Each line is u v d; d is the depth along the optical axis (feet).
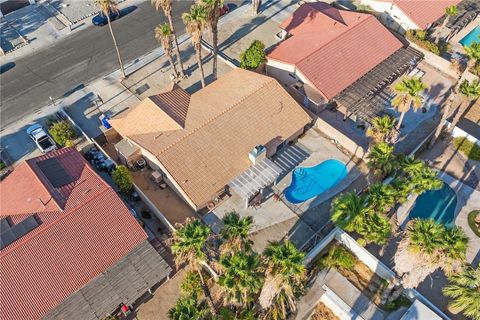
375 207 122.93
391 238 137.49
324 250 136.77
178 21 222.07
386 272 127.34
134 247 125.90
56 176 136.05
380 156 130.11
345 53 181.57
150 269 122.62
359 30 189.78
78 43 207.92
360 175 156.25
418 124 173.47
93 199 128.57
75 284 116.57
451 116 176.96
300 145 165.17
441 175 158.30
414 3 210.38
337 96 171.32
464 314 112.06
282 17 226.79
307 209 146.30
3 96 182.39
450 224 144.05
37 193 130.41
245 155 148.77
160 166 141.38
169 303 124.36
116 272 120.78
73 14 224.74
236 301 102.32
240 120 154.51
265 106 159.74
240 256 96.58
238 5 235.20
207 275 127.44
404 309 123.95
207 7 152.46
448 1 214.48
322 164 159.33
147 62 200.23
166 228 141.08
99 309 114.01
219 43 211.82
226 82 171.42
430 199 151.33
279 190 151.33
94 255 121.39
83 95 184.34
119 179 143.33
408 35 203.41
